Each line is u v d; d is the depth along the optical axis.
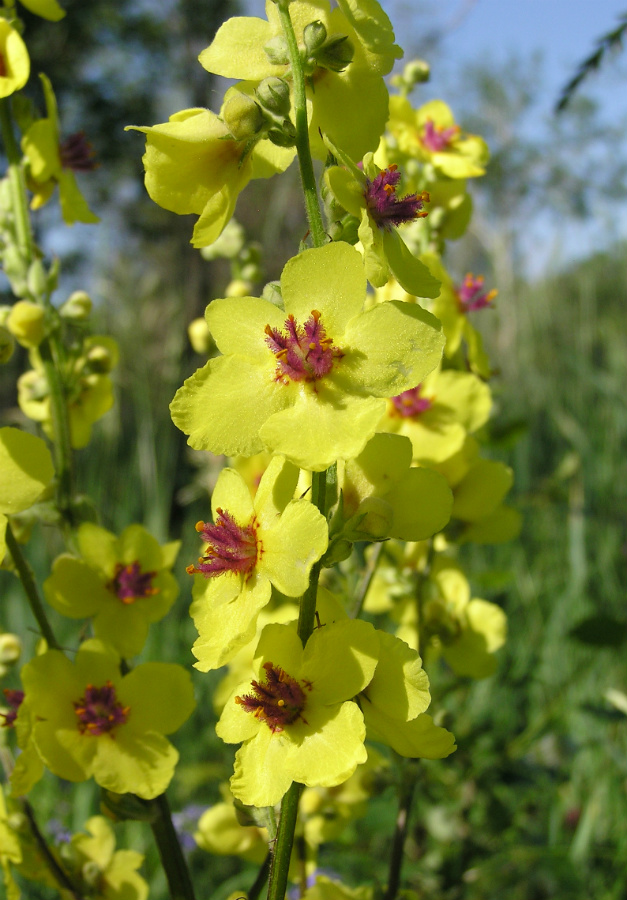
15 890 0.12
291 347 0.09
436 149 0.16
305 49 0.10
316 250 0.09
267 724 0.09
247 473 0.15
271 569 0.09
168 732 0.12
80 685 0.12
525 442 0.33
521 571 0.28
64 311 0.14
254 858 0.14
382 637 0.09
